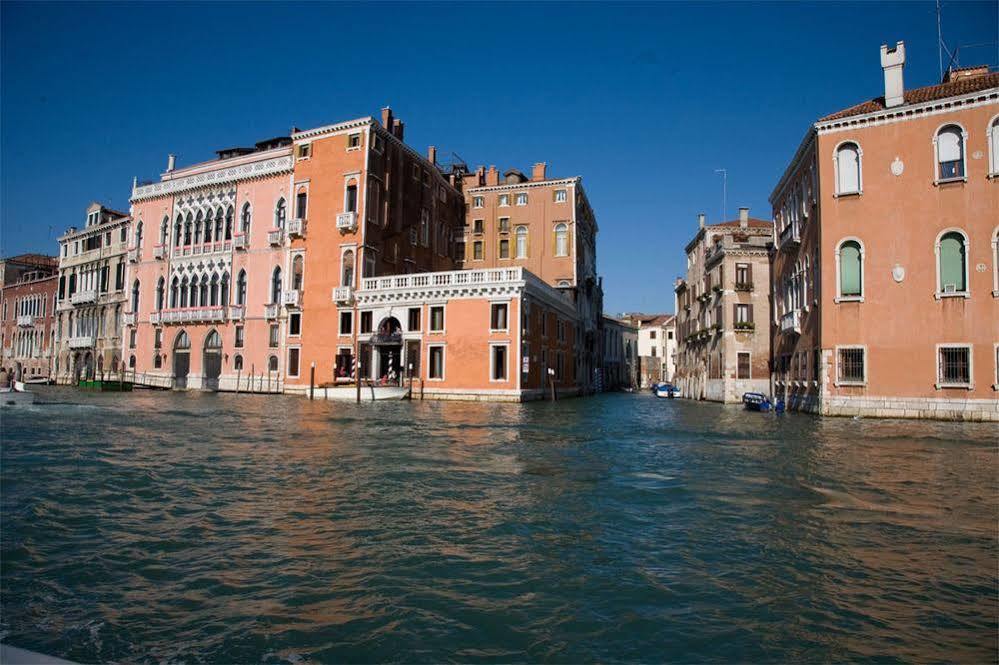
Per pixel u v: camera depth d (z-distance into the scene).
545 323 39.88
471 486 9.85
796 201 29.36
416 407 29.16
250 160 44.34
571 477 10.70
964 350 21.61
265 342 41.78
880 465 12.16
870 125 23.58
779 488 9.86
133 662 4.25
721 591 5.55
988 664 4.24
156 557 6.41
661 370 93.25
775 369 34.44
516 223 50.06
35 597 5.38
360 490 9.51
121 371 48.78
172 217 47.06
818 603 5.28
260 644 4.53
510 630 4.78
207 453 13.20
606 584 5.71
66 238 56.81
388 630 4.76
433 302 36.19
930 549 6.71
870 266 23.27
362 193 39.25
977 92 21.80
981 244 21.55
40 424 19.16
